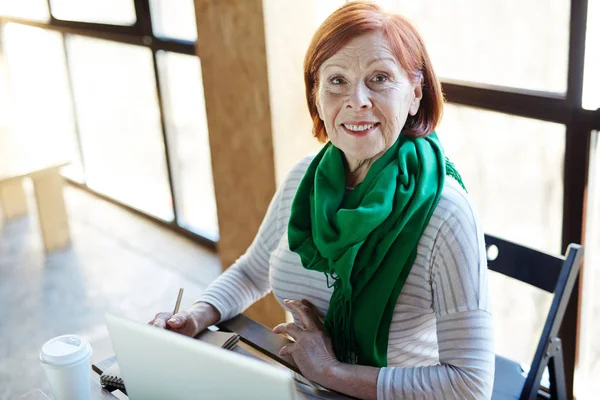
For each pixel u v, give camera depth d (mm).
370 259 1518
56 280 3660
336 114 1505
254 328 1743
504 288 2439
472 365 1419
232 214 3043
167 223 4113
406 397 1431
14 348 3113
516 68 2229
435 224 1471
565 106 2119
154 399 1272
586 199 2193
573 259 1739
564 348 2365
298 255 1687
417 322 1545
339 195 1600
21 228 4266
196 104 3621
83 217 4344
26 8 4418
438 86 1569
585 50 2041
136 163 4188
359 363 1573
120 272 3707
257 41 2557
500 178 2371
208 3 2691
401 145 1570
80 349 1379
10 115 4797
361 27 1452
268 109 2639
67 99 4445
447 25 2363
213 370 1137
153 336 1199
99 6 3914
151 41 3650
